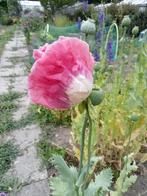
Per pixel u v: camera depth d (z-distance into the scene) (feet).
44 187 1.89
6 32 13.30
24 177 2.00
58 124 2.82
